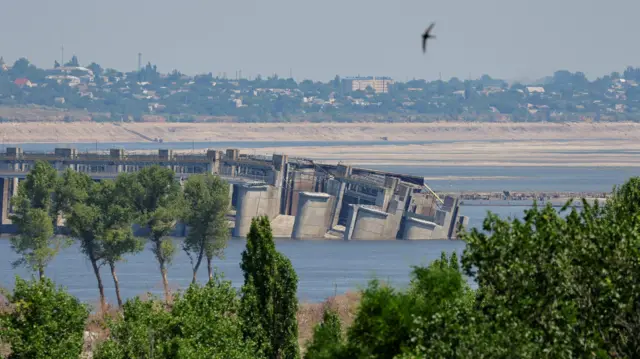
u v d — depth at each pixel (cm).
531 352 16038
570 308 16525
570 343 16338
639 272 16838
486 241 17162
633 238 17350
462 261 17400
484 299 17125
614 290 16688
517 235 17100
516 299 16688
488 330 16488
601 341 16550
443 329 16950
